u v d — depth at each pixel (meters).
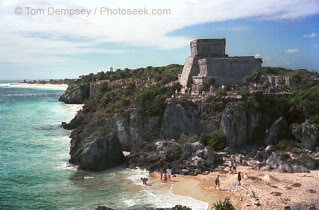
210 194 53.97
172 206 49.62
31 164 73.12
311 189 53.56
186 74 107.69
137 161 71.50
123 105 95.56
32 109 173.38
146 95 87.19
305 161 64.62
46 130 112.88
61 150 85.50
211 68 99.06
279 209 47.03
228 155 71.69
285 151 70.50
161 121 83.19
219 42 105.44
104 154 69.00
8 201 53.03
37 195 55.53
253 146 77.56
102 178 63.81
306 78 103.19
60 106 185.88
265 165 66.31
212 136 76.56
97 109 118.62
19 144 92.19
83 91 199.62
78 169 69.19
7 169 69.38
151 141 80.88
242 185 56.19
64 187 59.12
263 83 95.69
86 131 85.56
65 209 49.94
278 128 76.56
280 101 82.62
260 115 80.31
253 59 101.31
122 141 85.00
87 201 52.75
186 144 71.00
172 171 65.50
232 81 99.31
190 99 85.56
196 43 105.56
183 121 81.56
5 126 120.50
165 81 125.50
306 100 81.50
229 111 77.69
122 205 50.75
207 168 65.75
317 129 71.31
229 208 47.12
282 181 57.44
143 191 56.34
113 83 171.75
